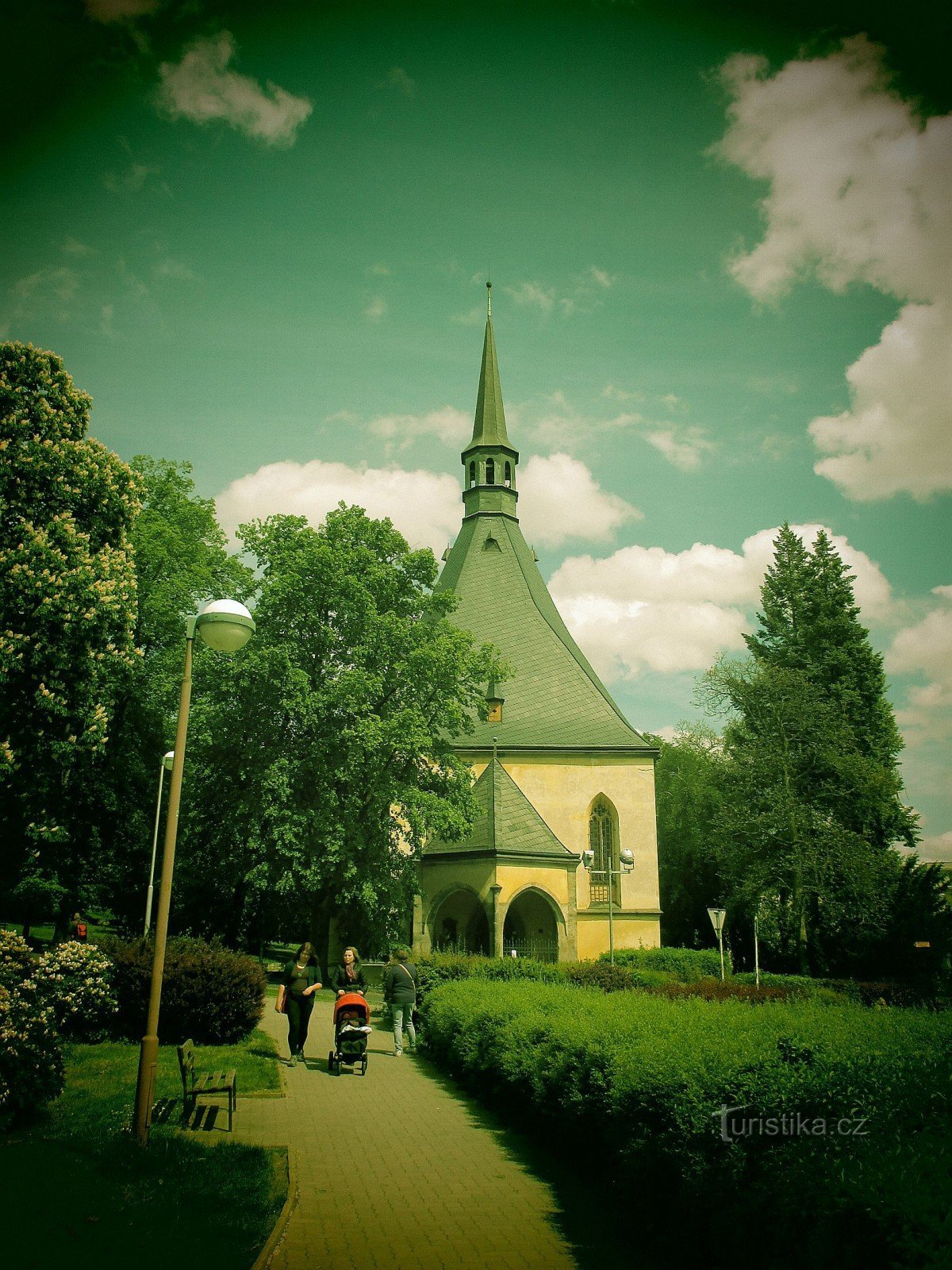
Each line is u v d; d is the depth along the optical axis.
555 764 39.34
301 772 29.05
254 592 30.64
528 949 35.56
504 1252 6.65
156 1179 7.68
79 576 23.53
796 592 49.53
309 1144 9.61
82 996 14.30
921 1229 3.97
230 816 30.11
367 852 29.61
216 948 17.31
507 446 48.19
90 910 45.97
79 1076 11.99
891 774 44.19
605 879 38.53
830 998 19.11
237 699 28.92
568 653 43.28
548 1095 9.49
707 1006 10.12
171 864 9.41
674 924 50.72
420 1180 8.47
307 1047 17.00
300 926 47.62
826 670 47.16
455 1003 14.14
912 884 35.69
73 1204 6.80
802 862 37.00
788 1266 4.92
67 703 24.23
